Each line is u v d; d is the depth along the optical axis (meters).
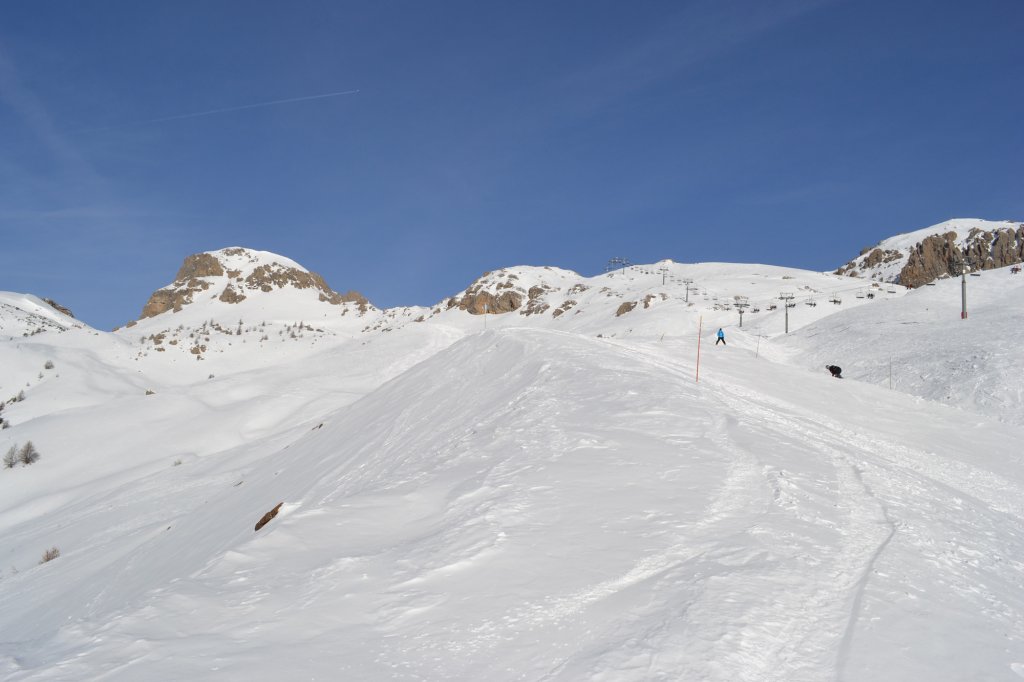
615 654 4.55
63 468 46.38
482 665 4.58
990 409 22.30
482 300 162.38
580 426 13.41
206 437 52.38
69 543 27.91
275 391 66.81
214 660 4.73
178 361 92.50
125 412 57.53
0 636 18.08
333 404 59.56
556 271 193.38
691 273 154.75
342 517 8.67
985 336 30.66
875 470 11.56
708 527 7.32
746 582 5.72
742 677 4.29
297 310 170.50
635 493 8.66
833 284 117.19
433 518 8.48
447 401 23.27
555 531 7.29
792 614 5.23
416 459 15.96
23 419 60.06
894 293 90.81
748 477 9.66
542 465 10.52
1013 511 11.45
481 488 9.50
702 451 11.10
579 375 19.34
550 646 4.81
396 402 27.55
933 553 7.10
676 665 4.39
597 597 5.59
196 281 184.50
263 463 33.09
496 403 18.97
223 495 27.45
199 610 5.75
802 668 4.49
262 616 5.58
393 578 6.25
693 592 5.51
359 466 19.34
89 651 4.96
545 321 134.00
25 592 21.64
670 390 16.70
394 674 4.46
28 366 73.75
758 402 19.95
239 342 106.06
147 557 20.52
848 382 26.73
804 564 6.29
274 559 7.14
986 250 119.69
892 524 8.02
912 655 4.75
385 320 162.75
